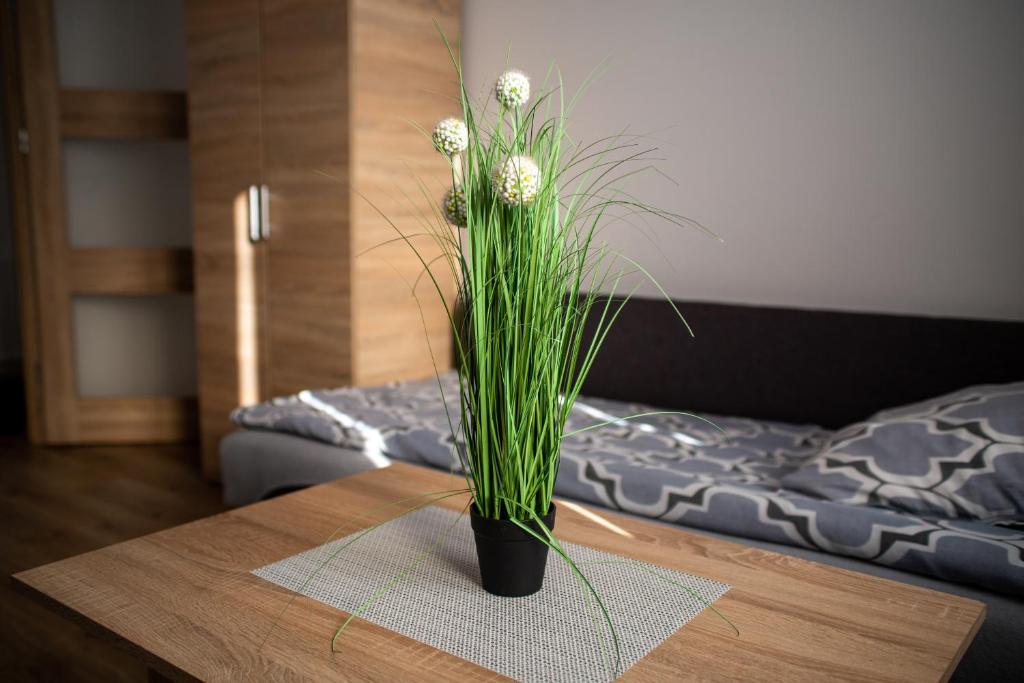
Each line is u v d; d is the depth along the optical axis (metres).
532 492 1.15
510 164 1.05
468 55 3.45
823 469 1.86
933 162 2.48
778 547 1.75
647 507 1.89
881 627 1.12
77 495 3.30
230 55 3.25
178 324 4.10
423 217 3.28
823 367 2.61
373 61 3.01
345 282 3.05
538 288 1.09
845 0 2.58
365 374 3.13
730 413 2.79
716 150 2.87
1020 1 2.31
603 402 2.93
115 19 3.89
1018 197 2.36
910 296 2.56
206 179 3.38
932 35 2.45
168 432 4.08
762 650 1.05
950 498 1.70
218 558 1.33
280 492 2.54
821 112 2.66
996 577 1.50
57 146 3.87
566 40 3.18
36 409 4.03
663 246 3.01
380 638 1.07
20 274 3.97
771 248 2.80
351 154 2.97
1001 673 1.47
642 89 3.01
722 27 2.82
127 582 1.23
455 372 3.46
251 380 3.38
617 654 1.03
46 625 2.24
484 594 1.20
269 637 1.07
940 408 1.92
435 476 1.80
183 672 0.98
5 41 3.82
